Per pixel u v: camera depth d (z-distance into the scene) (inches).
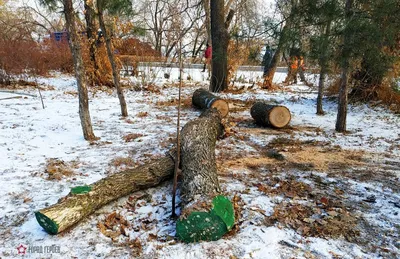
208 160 139.4
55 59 571.5
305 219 117.6
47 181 146.6
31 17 824.9
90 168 163.3
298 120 295.3
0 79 416.8
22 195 133.1
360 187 147.3
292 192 139.6
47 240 103.5
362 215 122.3
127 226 112.7
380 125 273.0
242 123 279.7
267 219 117.3
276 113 255.3
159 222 115.5
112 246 101.5
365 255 98.5
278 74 759.7
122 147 198.1
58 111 299.6
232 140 220.2
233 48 498.6
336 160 184.1
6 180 146.6
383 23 177.6
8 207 123.5
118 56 482.0
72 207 109.9
